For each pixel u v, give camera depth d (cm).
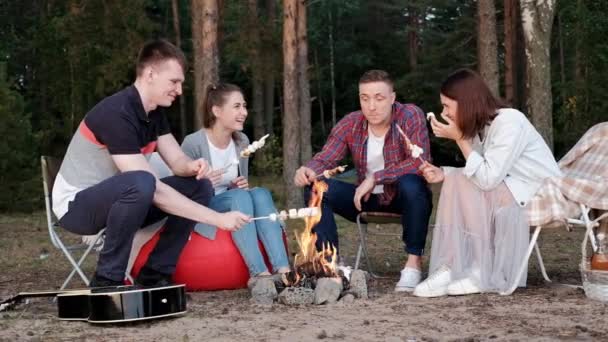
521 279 455
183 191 439
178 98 2911
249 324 368
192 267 473
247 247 475
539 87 1057
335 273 444
